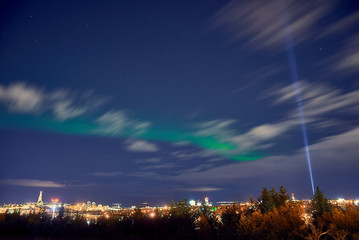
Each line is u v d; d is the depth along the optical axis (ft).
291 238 44.19
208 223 50.67
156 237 42.80
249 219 49.49
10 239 37.01
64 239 39.17
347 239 48.26
